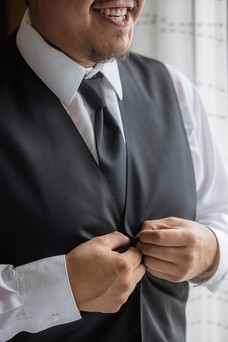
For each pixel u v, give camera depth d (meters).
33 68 1.23
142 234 1.17
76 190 1.16
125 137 1.27
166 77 1.44
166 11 1.81
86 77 1.26
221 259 1.28
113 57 1.18
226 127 1.86
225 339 1.92
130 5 1.16
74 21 1.14
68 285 1.09
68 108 1.22
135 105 1.33
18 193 1.12
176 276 1.19
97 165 1.19
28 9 1.29
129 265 1.11
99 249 1.12
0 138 1.13
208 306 1.90
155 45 1.86
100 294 1.10
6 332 1.11
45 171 1.14
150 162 1.28
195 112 1.49
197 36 1.79
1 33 1.91
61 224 1.14
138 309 1.23
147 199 1.26
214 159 1.49
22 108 1.18
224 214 1.46
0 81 1.21
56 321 1.11
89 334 1.21
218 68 1.83
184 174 1.34
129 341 1.23
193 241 1.19
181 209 1.32
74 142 1.19
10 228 1.13
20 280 1.09
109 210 1.20
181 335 1.37
